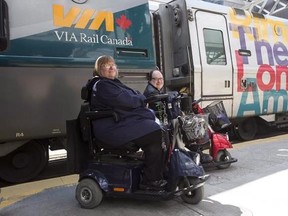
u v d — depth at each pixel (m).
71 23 5.03
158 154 3.53
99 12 5.30
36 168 5.30
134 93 3.70
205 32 6.97
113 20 5.44
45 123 4.79
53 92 4.86
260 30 8.16
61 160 6.99
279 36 8.65
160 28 6.86
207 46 6.95
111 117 3.62
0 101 4.46
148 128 3.49
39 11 4.78
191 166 3.59
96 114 3.67
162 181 3.63
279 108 8.46
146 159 3.56
